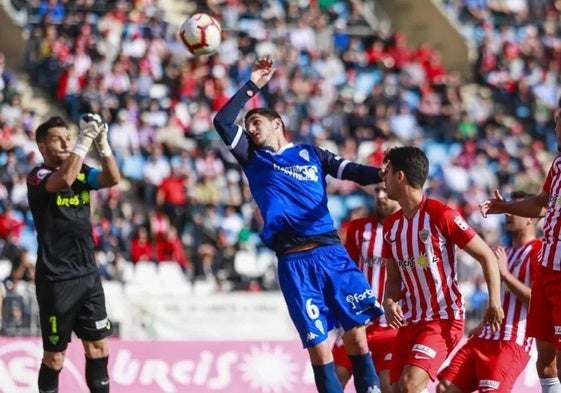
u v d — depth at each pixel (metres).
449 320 23.88
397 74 69.69
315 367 23.22
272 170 23.53
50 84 60.47
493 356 26.45
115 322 42.19
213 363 38.28
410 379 23.48
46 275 24.50
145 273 46.81
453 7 78.81
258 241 53.34
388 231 24.36
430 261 23.75
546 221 23.41
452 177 61.69
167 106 59.56
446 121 66.81
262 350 38.75
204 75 62.31
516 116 70.94
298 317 23.20
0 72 57.34
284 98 62.53
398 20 77.31
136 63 61.31
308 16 71.12
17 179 50.84
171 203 53.28
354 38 73.62
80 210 24.69
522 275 27.03
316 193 23.47
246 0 70.00
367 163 59.47
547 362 23.91
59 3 64.75
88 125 23.69
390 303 23.66
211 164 56.22
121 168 55.56
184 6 70.44
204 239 52.50
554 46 76.19
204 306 43.19
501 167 64.12
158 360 37.84
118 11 65.50
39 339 37.06
